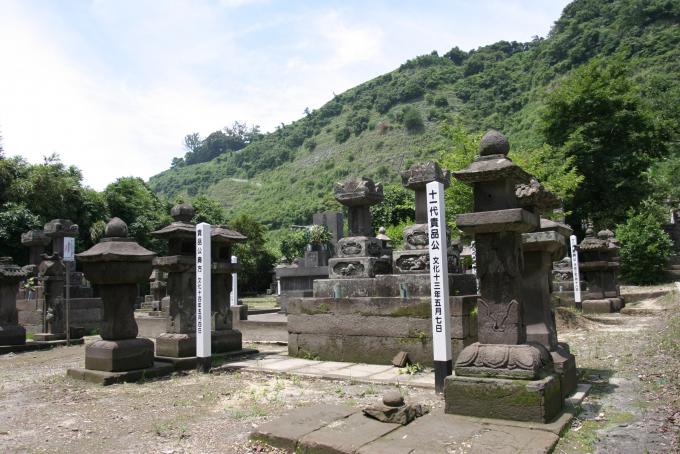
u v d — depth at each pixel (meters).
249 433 4.93
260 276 40.19
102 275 7.88
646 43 52.16
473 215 5.42
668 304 16.20
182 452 4.53
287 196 68.31
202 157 119.88
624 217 27.59
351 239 9.74
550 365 5.39
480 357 5.19
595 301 16.94
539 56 68.25
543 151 20.61
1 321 11.84
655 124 28.91
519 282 5.41
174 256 9.10
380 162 65.38
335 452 4.23
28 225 23.47
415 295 8.51
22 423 5.55
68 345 12.58
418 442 4.34
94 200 28.62
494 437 4.44
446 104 73.94
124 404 6.30
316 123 93.69
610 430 4.83
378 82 97.31
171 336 9.04
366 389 6.77
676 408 5.42
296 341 9.44
